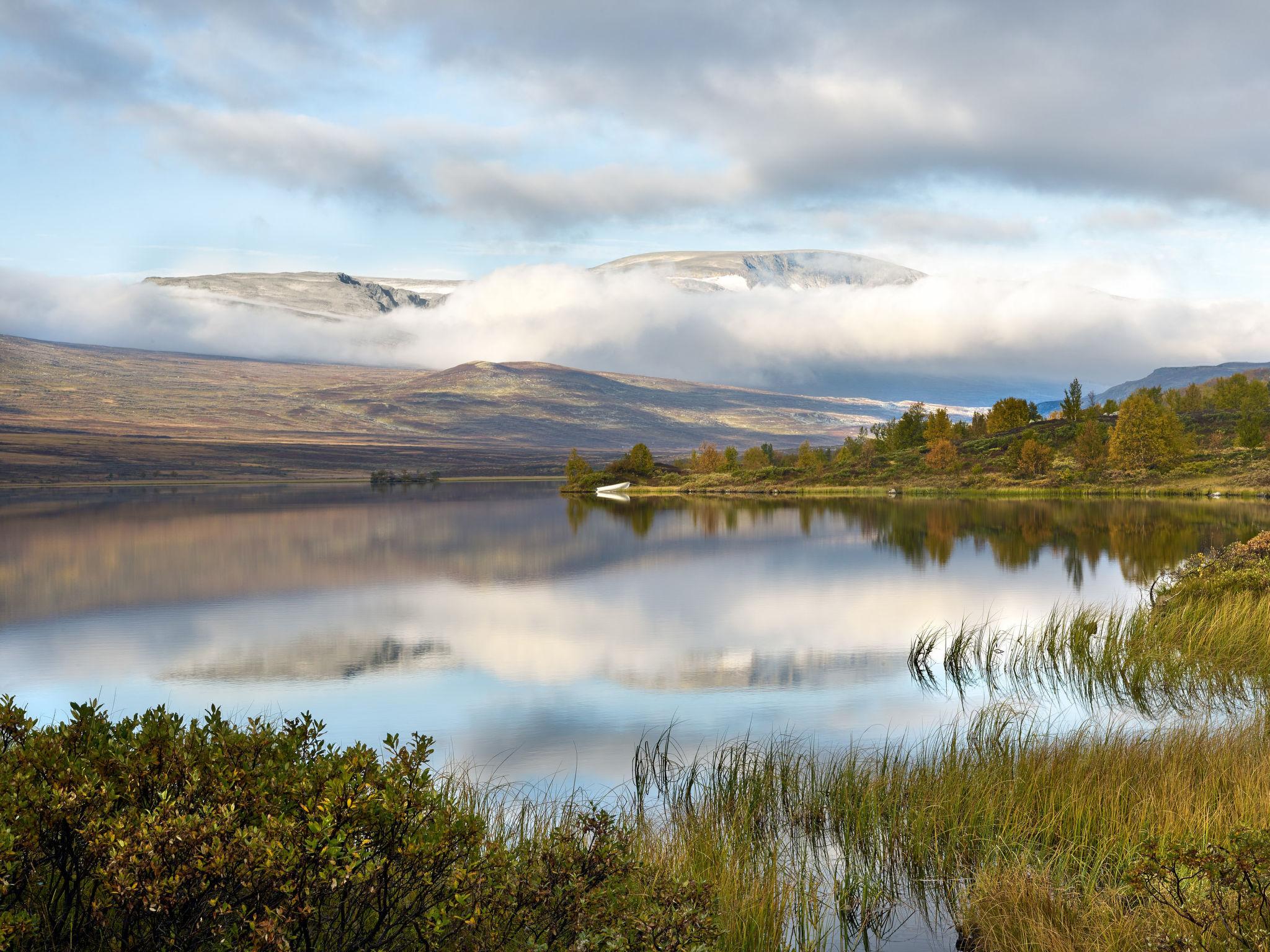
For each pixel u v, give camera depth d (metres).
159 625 27.77
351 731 16.19
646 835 9.15
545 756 14.23
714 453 145.00
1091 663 18.30
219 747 6.75
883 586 33.34
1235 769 9.60
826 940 7.77
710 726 15.90
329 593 34.19
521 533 59.38
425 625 27.23
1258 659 16.77
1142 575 34.41
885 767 10.91
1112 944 6.57
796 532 56.47
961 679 18.88
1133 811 8.80
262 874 5.27
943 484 106.62
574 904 6.18
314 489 161.38
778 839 9.78
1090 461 101.94
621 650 23.16
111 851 5.30
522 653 22.98
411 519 74.12
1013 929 7.22
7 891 5.71
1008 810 9.27
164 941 5.69
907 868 8.95
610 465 143.00
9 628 27.48
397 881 6.02
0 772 6.07
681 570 39.56
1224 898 6.44
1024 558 40.47
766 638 24.44
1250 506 70.06
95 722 7.18
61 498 125.19
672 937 6.00
